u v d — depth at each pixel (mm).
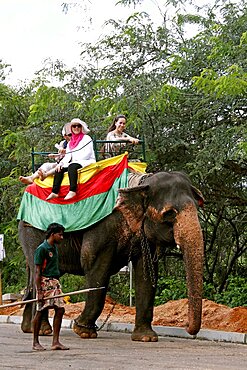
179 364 8977
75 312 16844
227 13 17406
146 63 19562
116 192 12281
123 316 16172
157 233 11609
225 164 17734
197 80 15172
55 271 10742
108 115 18094
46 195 13250
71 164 12828
